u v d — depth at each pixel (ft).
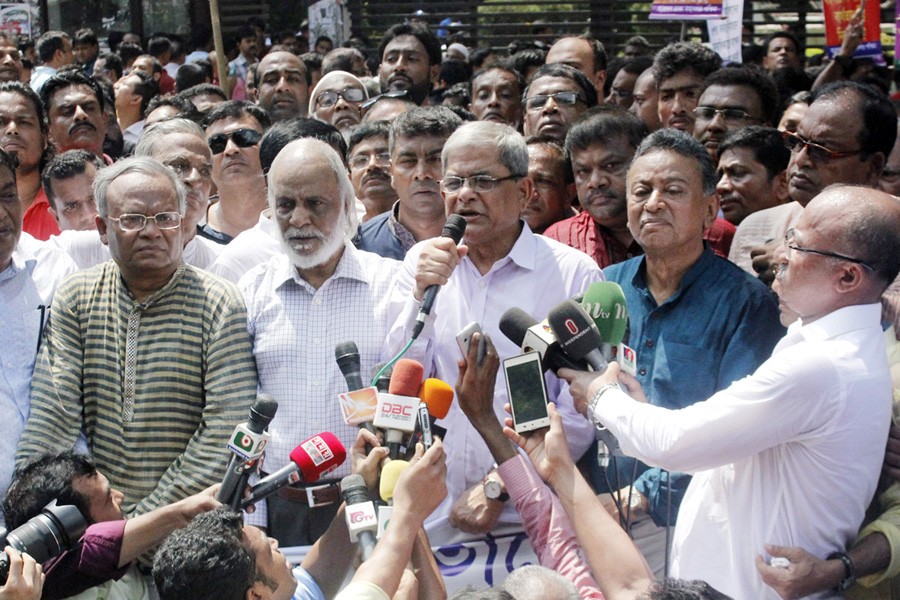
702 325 12.88
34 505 10.85
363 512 10.09
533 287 13.26
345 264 13.20
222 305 12.80
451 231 12.22
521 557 12.81
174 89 40.47
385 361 12.85
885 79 29.25
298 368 12.89
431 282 11.86
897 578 11.27
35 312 13.48
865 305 10.31
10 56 32.83
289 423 12.82
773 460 10.36
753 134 18.40
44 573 10.75
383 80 28.02
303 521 12.84
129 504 12.46
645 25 53.67
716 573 10.74
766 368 10.08
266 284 13.37
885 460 11.18
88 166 18.01
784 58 36.70
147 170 12.84
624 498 12.65
